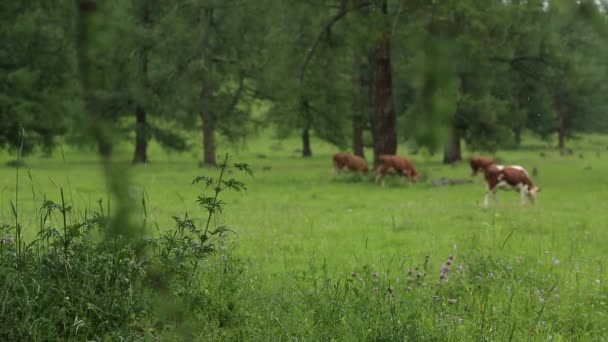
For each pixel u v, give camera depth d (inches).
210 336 212.1
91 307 195.5
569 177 1535.4
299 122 1600.6
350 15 1274.6
